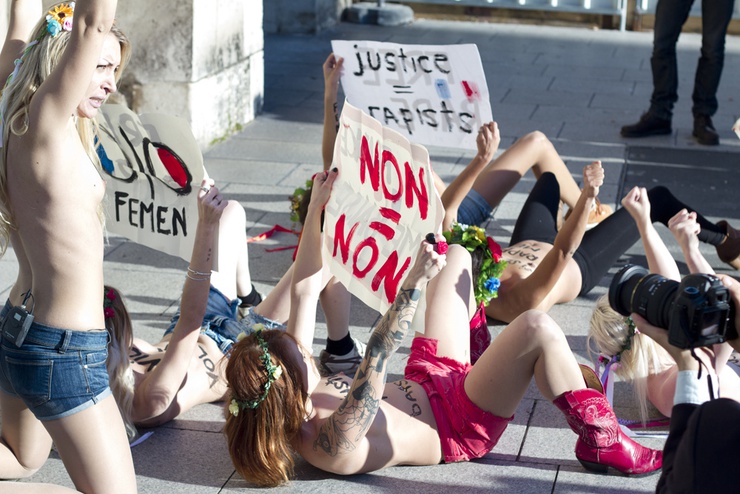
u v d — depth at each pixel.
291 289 3.51
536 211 5.11
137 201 3.91
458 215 5.24
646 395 3.78
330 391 3.36
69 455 2.73
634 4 12.38
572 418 3.32
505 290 4.61
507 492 3.29
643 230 3.96
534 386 4.09
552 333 3.26
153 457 3.56
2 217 2.64
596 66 10.53
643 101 9.14
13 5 3.20
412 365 3.59
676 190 6.68
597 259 4.91
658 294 2.26
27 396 2.70
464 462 3.49
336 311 4.09
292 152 7.70
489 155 4.25
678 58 10.78
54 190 2.55
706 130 7.75
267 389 3.11
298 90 9.71
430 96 4.36
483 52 11.16
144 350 3.89
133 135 3.74
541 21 12.74
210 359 3.88
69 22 2.55
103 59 2.63
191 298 3.43
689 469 2.10
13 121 2.54
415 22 13.00
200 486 3.38
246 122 8.49
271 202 6.50
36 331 2.65
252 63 8.52
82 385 2.68
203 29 7.50
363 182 3.36
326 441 3.20
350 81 4.48
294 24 12.16
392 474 3.41
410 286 3.00
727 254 5.21
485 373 3.31
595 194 4.14
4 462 3.11
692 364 2.32
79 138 2.76
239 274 4.65
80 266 2.63
